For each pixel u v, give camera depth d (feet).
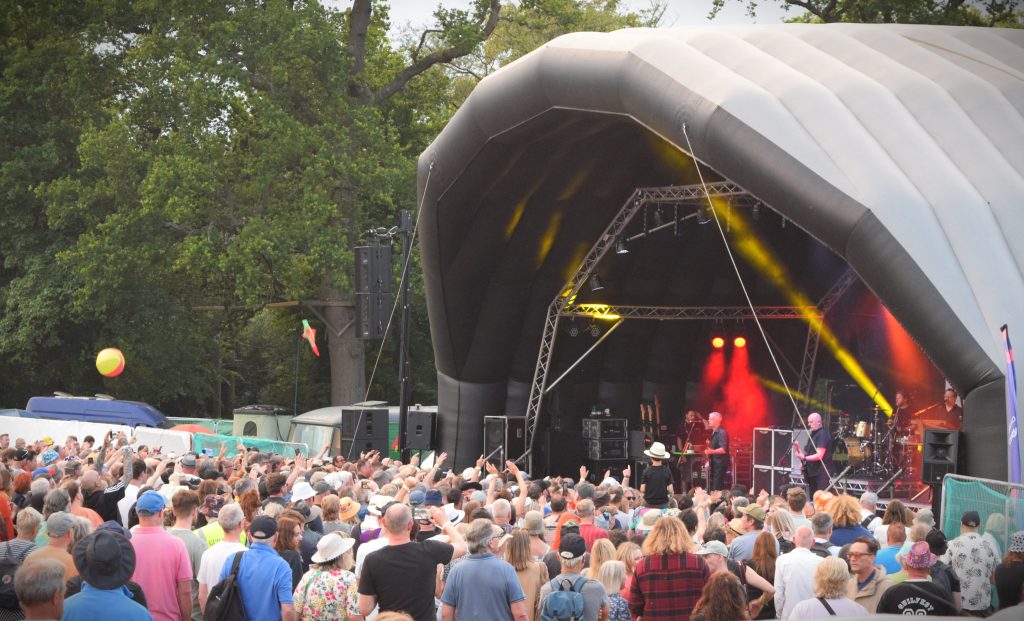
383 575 22.80
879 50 58.95
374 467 52.08
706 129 55.36
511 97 66.44
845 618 10.43
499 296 78.13
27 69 129.59
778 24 63.26
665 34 61.98
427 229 75.87
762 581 26.73
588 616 23.45
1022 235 47.06
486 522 23.73
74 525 23.30
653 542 25.22
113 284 118.83
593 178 71.77
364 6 133.49
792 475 73.77
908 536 31.45
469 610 23.22
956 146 50.83
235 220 121.80
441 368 83.10
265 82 123.34
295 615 23.66
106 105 136.67
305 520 30.09
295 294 121.39
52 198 126.82
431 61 136.87
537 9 144.66
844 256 50.62
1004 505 34.86
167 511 31.48
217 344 151.43
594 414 83.05
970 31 64.18
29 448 64.75
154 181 114.62
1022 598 26.37
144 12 124.16
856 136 51.31
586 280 78.33
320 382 157.99
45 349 136.05
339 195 126.21
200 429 96.27
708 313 83.25
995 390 44.27
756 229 77.05
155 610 24.11
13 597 20.95
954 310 45.62
